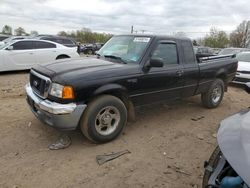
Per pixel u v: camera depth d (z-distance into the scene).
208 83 6.26
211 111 6.54
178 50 5.44
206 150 4.36
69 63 4.59
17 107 6.16
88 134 4.16
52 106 3.85
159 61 4.54
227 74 6.75
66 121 3.89
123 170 3.62
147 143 4.49
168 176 3.54
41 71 4.29
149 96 4.90
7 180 3.30
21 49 11.47
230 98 8.20
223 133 2.49
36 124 5.06
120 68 4.40
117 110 4.38
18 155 3.91
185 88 5.61
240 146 2.16
